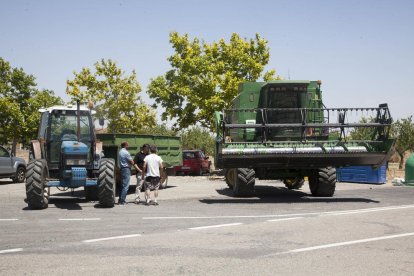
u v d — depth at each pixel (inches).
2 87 1551.4
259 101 621.6
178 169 1213.7
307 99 609.9
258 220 386.0
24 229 346.0
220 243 285.4
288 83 600.1
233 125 521.3
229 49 1248.8
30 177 474.0
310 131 583.2
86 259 243.9
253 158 523.5
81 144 503.2
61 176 500.7
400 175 1205.1
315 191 604.4
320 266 226.2
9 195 655.8
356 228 340.5
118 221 385.1
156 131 2192.4
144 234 319.9
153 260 240.5
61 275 212.5
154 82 1240.2
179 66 1228.5
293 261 237.0
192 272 216.1
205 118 1234.0
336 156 526.0
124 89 1568.7
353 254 252.8
